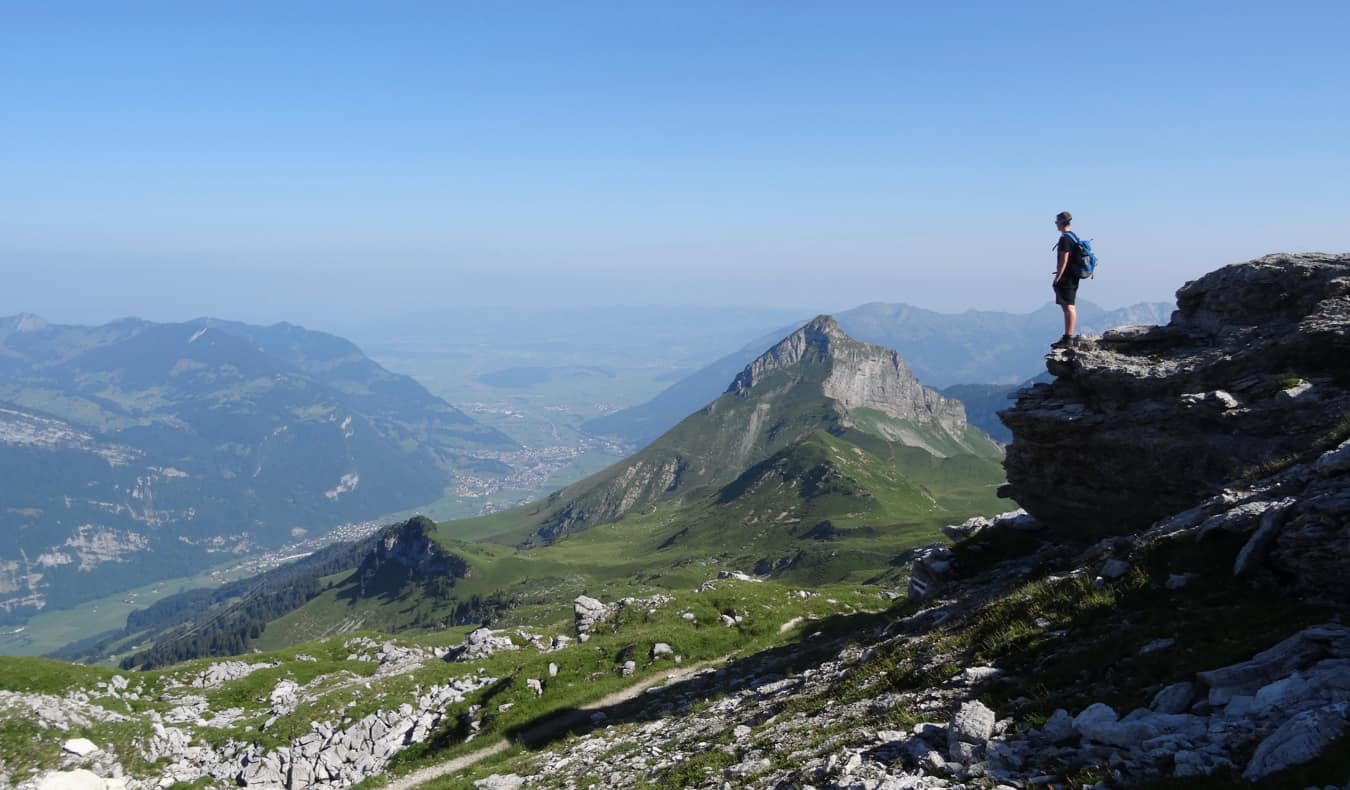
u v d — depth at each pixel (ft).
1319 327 87.20
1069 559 100.17
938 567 134.10
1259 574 59.21
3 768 147.54
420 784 140.15
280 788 158.40
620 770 89.56
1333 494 57.26
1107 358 106.42
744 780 63.93
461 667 191.93
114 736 164.14
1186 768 37.63
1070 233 110.93
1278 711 40.14
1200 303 107.45
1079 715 48.01
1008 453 122.72
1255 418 88.17
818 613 204.54
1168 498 97.76
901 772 50.49
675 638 182.80
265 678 214.48
